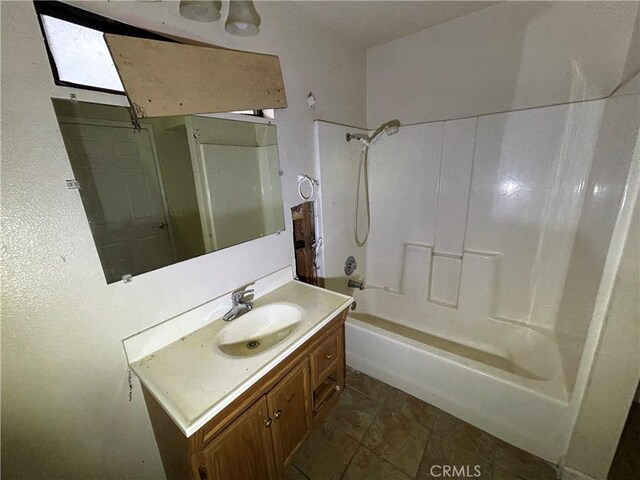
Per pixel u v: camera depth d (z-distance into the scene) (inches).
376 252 101.0
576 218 67.0
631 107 42.8
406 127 85.4
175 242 46.1
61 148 33.2
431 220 87.0
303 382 49.7
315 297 59.0
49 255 33.2
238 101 49.5
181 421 31.2
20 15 29.5
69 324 35.4
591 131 61.6
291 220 66.7
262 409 42.0
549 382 52.2
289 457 49.4
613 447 45.2
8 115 29.3
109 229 38.6
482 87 71.8
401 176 89.6
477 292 81.1
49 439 35.5
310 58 66.1
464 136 76.4
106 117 37.2
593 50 58.2
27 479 34.4
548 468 51.8
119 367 40.6
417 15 67.5
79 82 34.2
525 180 71.1
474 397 58.0
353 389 71.9
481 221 79.0
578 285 59.6
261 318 55.1
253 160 57.1
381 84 86.5
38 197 31.8
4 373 31.3
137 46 37.3
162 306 44.8
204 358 41.9
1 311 30.6
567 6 59.0
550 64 63.1
